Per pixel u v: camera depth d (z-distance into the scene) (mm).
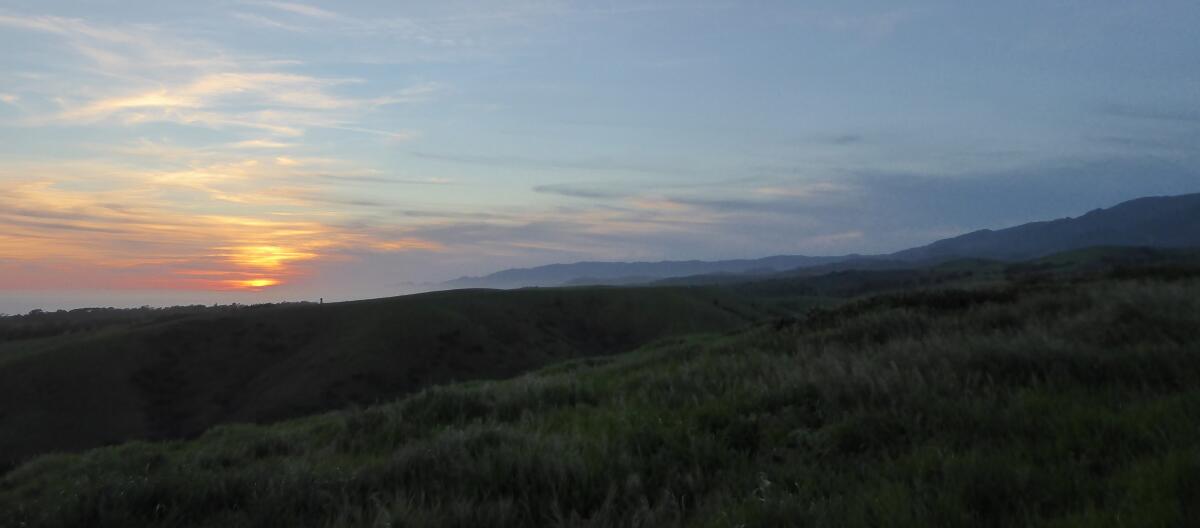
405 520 4098
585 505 4465
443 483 4836
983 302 13438
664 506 4191
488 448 5371
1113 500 3650
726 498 4281
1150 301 8945
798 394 6480
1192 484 3619
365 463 6156
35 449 53094
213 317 79188
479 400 8664
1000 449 4617
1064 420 4930
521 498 4508
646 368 12609
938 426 5195
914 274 107562
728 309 98750
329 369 69812
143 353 69250
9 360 64625
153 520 4758
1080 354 6566
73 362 64938
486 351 79250
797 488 4301
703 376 8547
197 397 65562
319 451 7414
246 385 68875
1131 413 4914
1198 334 7121
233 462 7312
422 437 7227
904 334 10242
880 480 4250
